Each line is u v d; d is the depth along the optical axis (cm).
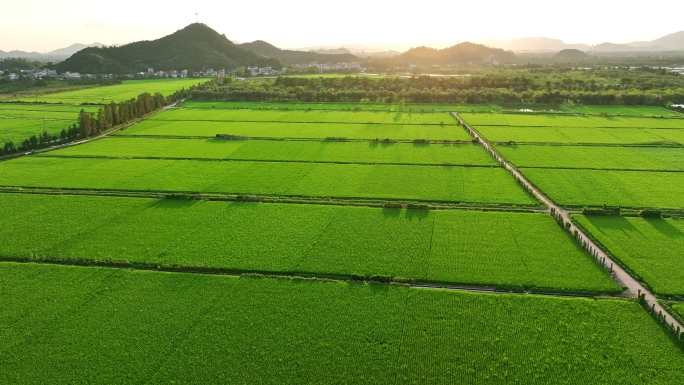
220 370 3800
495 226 6562
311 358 3934
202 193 8081
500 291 4991
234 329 4319
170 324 4394
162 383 3662
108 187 8394
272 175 9056
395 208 7294
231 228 6575
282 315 4525
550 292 4956
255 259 5647
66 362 3894
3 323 4409
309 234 6353
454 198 7731
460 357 3950
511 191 8050
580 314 4500
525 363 3875
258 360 3912
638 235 6212
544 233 6322
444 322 4406
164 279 5194
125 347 4078
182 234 6384
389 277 5191
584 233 6350
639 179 8588
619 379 3684
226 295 4878
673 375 3716
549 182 8456
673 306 4597
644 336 4175
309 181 8675
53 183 8631
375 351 4022
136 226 6662
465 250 5853
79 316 4522
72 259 5659
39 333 4266
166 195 7862
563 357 3938
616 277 5222
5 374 3753
